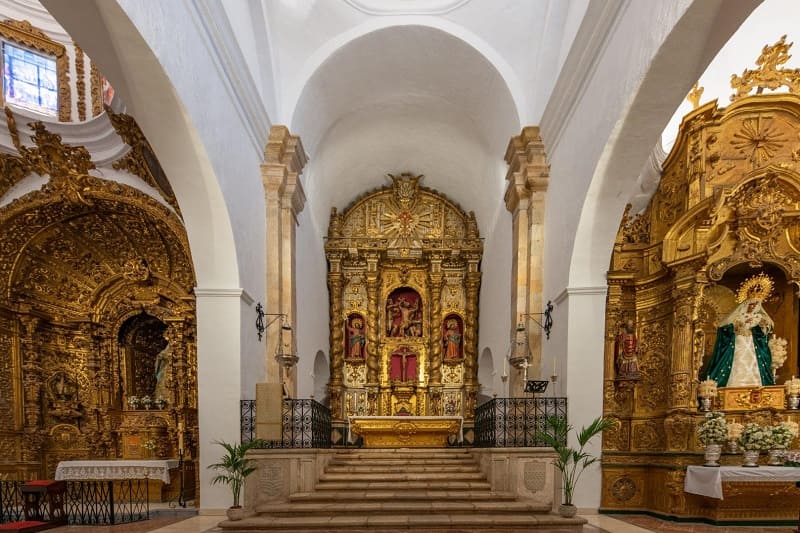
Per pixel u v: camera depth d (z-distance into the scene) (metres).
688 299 8.50
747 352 8.75
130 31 5.16
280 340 9.73
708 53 5.44
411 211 17.38
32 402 11.41
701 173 8.94
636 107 6.24
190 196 7.60
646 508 8.59
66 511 8.57
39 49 11.12
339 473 9.41
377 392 16.34
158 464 9.45
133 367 12.48
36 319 11.54
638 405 9.08
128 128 9.39
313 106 11.76
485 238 16.34
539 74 10.23
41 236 11.34
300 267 12.38
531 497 8.23
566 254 8.52
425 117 14.48
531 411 9.55
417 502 8.02
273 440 8.48
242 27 8.91
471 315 16.78
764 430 7.80
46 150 10.21
